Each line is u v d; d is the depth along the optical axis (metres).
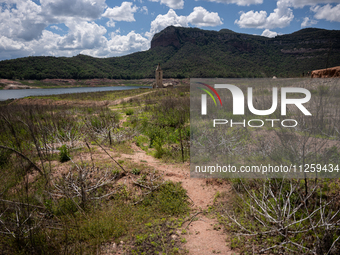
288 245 2.98
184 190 4.80
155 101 26.11
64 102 33.72
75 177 4.93
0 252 3.11
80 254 3.02
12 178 4.94
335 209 3.34
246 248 3.10
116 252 3.16
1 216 3.55
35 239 3.27
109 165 5.52
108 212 3.97
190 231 3.61
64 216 3.90
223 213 4.02
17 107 18.48
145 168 5.54
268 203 3.71
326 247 2.73
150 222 3.87
